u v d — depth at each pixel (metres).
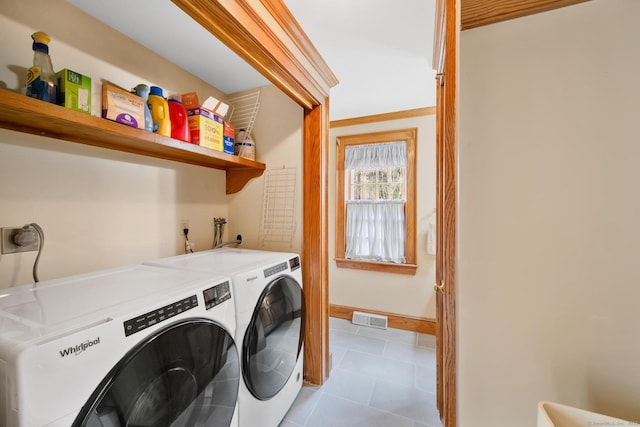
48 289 0.88
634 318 0.66
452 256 0.74
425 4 1.26
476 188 0.76
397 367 1.99
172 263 1.33
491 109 0.74
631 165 0.66
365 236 2.88
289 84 1.44
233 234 2.07
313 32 1.47
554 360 0.71
